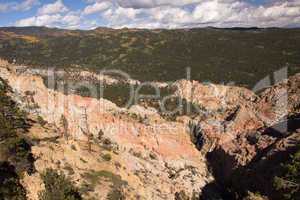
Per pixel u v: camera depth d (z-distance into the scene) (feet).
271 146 354.54
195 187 390.63
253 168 337.52
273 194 240.73
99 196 234.99
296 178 181.06
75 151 275.59
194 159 451.94
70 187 181.57
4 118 205.36
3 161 182.50
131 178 291.58
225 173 408.46
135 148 414.00
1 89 241.14
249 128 452.35
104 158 297.12
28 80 368.07
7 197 163.43
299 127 364.38
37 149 240.32
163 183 355.97
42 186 188.34
